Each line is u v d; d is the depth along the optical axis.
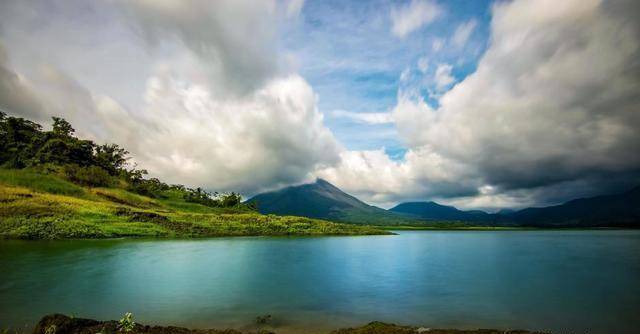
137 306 24.66
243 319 22.33
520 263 52.88
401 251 73.38
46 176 121.62
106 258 47.16
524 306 25.98
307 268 45.06
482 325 21.58
